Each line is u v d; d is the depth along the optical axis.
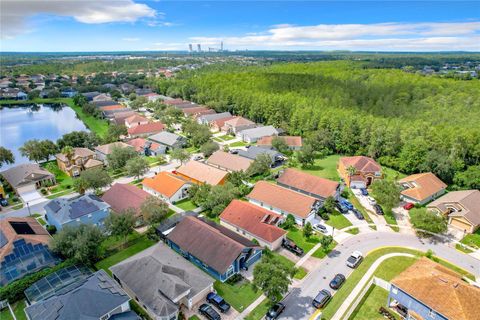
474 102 123.75
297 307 39.72
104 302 35.94
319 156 102.44
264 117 135.50
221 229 52.81
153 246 50.00
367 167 77.38
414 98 139.00
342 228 58.12
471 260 49.25
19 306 40.06
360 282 44.12
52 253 47.66
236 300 41.00
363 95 142.50
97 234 46.94
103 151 94.31
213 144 97.81
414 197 66.94
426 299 35.50
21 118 160.12
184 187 70.44
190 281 40.84
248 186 73.25
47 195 72.81
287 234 56.16
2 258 43.84
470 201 60.84
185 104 170.25
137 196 63.06
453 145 83.69
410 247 52.38
